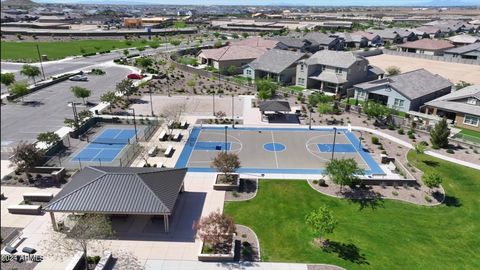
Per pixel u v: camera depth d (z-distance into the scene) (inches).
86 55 4660.4
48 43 5693.9
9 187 1514.5
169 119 2336.4
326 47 5236.2
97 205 1192.2
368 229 1295.5
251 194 1504.7
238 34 7258.9
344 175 1467.8
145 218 1314.0
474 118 2266.2
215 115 2440.9
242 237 1232.2
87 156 1831.9
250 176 1654.8
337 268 1096.8
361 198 1492.4
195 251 1161.4
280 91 3036.4
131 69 3890.3
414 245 1219.2
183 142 2032.5
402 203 1467.8
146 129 2110.0
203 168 1729.8
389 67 3831.2
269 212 1382.9
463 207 1464.1
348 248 1190.3
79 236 1039.0
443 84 2829.7
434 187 1590.8
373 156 1897.1
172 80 3405.5
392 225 1323.8
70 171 1660.9
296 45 4859.7
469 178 1692.9
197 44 5674.2
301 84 3280.0
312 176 1664.6
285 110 2300.7
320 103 2640.3
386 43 5984.3
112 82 3324.3
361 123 2381.9
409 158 1884.8
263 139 2094.0
